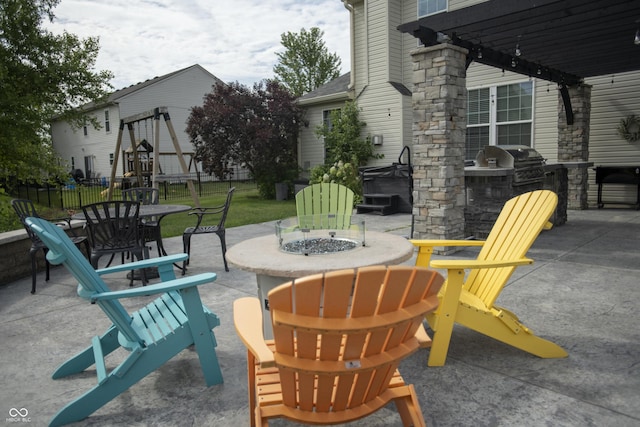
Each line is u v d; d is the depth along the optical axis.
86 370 2.66
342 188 4.39
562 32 5.81
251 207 11.44
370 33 11.70
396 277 1.38
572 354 2.62
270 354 1.47
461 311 2.50
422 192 5.45
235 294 4.03
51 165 10.63
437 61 5.15
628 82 8.73
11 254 4.69
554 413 2.02
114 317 2.18
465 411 2.07
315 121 13.87
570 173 8.97
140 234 4.85
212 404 2.22
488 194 6.00
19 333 3.23
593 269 4.47
